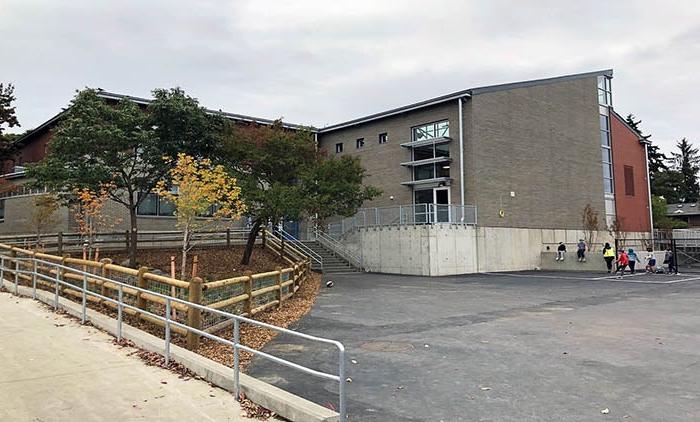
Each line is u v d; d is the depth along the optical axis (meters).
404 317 11.47
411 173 29.39
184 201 15.09
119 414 4.96
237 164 19.34
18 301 11.62
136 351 7.41
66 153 17.22
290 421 4.90
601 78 35.50
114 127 16.75
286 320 11.02
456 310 12.59
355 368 6.99
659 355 7.64
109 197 19.16
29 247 18.02
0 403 5.18
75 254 19.28
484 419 5.03
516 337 9.09
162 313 8.96
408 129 29.75
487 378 6.46
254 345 8.42
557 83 31.81
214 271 19.42
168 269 18.94
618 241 31.14
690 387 6.02
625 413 5.16
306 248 28.09
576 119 32.88
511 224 28.25
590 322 10.66
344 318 11.34
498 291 17.25
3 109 27.73
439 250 24.95
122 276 10.80
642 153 37.78
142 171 18.70
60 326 9.05
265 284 12.04
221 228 25.22
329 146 34.22
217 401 5.42
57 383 5.88
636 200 36.53
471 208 26.44
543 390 5.95
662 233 37.53
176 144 18.08
